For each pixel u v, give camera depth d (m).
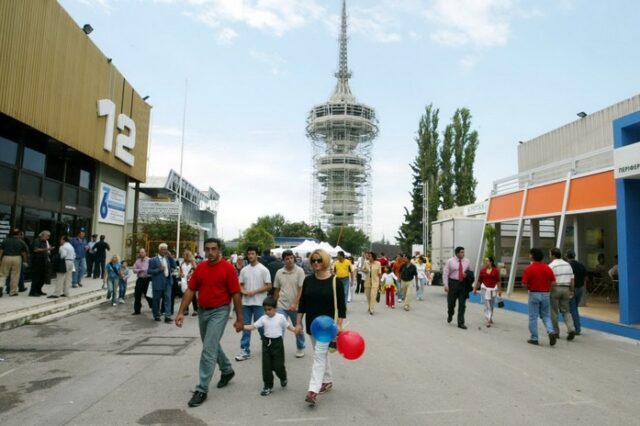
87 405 4.89
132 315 11.84
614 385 5.80
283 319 5.53
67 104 16.45
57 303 11.94
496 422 4.43
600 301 14.47
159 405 4.90
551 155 19.45
